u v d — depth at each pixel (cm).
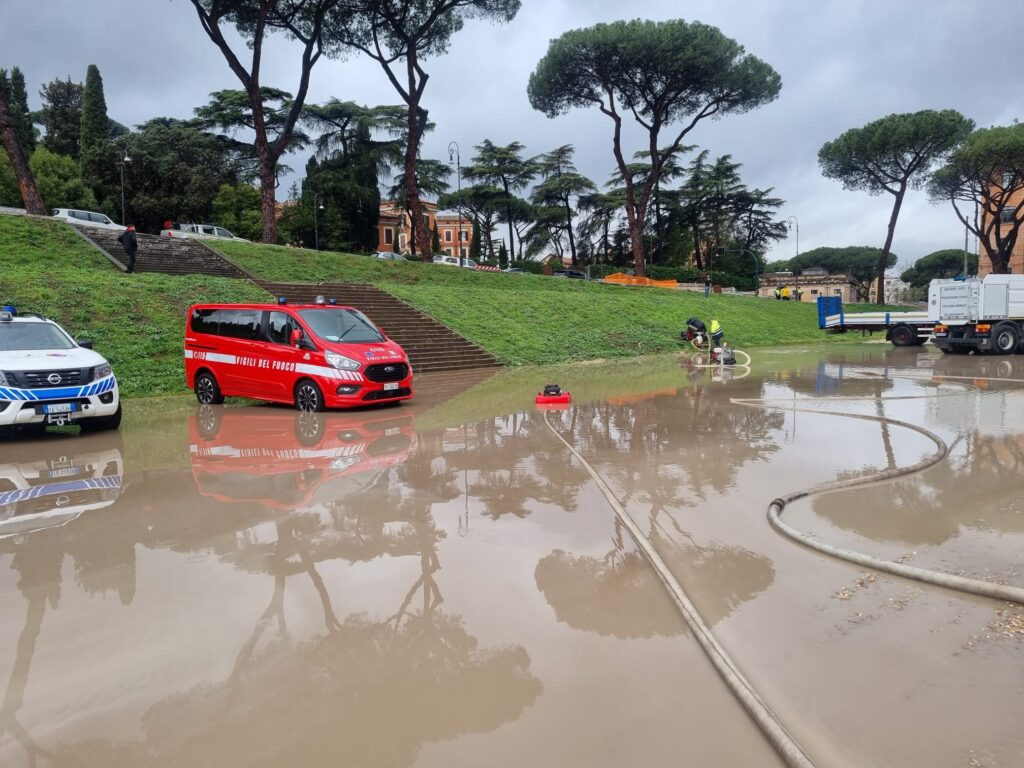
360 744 222
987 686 248
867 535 429
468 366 2008
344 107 5928
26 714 242
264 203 3353
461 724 233
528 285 3722
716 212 7450
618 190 7400
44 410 829
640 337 2748
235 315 1202
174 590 354
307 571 379
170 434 886
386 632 304
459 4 3694
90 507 522
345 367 1070
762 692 248
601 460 670
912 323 2589
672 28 4050
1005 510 477
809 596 336
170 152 5447
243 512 500
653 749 215
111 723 236
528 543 422
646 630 302
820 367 1755
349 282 2722
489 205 6994
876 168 4906
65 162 5319
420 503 518
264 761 214
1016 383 1282
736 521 464
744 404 1054
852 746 214
